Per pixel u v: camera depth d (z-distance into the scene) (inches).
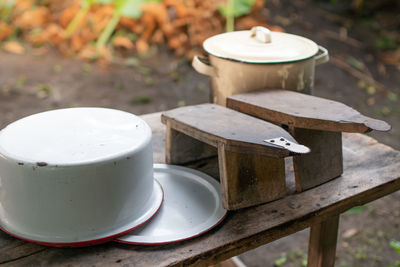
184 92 138.7
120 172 33.9
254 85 47.1
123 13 141.6
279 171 41.8
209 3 164.6
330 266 54.4
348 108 41.3
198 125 40.3
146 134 37.0
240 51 47.8
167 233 36.9
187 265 34.7
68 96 131.3
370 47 173.3
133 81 142.6
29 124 37.9
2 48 157.2
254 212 40.2
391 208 100.0
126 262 34.0
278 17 185.6
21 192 33.6
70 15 162.1
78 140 35.5
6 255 34.3
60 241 34.1
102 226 34.9
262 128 38.8
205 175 44.9
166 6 163.6
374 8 201.5
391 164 48.1
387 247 87.4
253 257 85.0
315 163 43.7
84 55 153.7
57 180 32.4
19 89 132.7
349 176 45.9
